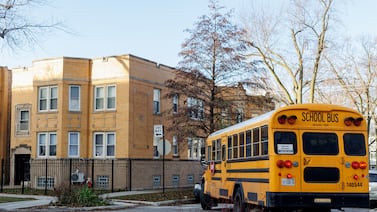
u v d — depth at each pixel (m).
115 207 20.58
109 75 31.75
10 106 37.31
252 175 13.41
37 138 32.53
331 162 12.31
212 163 17.95
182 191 29.33
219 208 20.78
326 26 37.31
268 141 12.30
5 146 36.69
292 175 12.12
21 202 22.11
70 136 31.84
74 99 32.09
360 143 12.55
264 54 38.53
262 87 29.34
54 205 20.77
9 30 19.78
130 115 31.05
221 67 28.30
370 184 21.88
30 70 34.97
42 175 32.12
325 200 12.14
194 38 33.66
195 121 28.75
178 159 35.25
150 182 32.50
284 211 13.11
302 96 40.81
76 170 31.23
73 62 32.09
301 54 38.38
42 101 32.62
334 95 41.16
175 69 29.86
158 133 24.86
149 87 33.09
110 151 31.53
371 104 41.81
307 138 12.34
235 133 15.21
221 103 28.11
